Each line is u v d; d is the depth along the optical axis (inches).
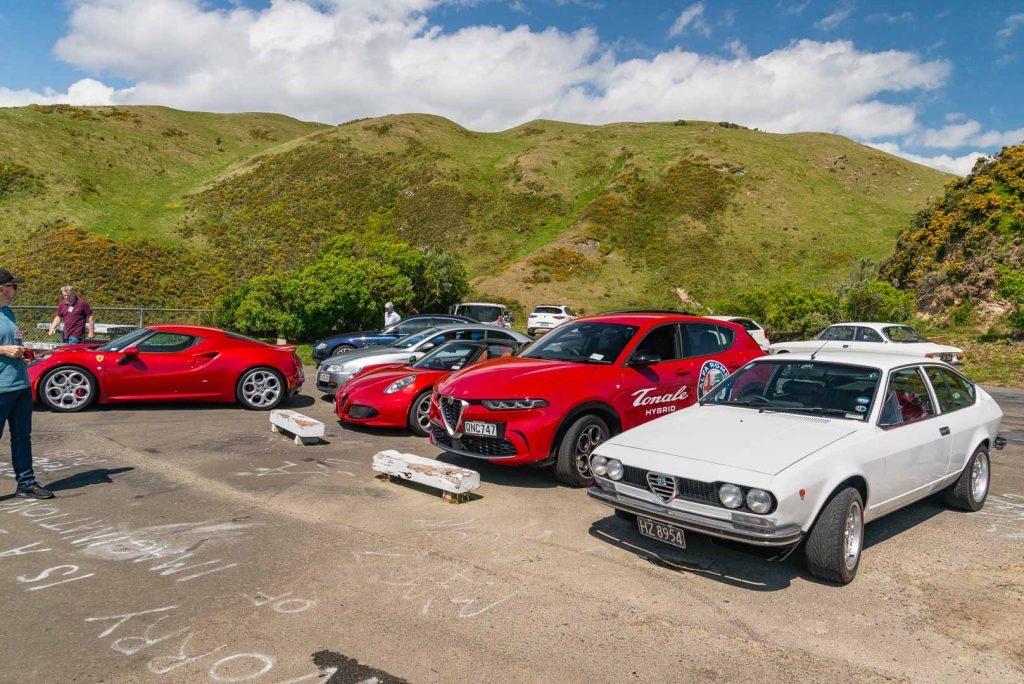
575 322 296.7
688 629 138.3
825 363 206.8
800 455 160.4
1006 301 995.3
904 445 182.9
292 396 453.1
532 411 230.7
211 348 389.7
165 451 285.7
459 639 131.6
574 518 208.1
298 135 4232.3
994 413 231.9
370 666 120.7
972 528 205.3
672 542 165.0
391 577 161.3
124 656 122.5
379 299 981.2
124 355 371.9
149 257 1700.3
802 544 166.6
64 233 1726.1
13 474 242.4
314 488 235.0
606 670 121.2
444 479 218.7
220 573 161.5
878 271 1462.8
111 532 188.1
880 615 146.5
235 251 1916.8
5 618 136.5
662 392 265.0
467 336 450.6
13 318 213.8
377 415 323.0
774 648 131.1
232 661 121.6
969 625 142.5
